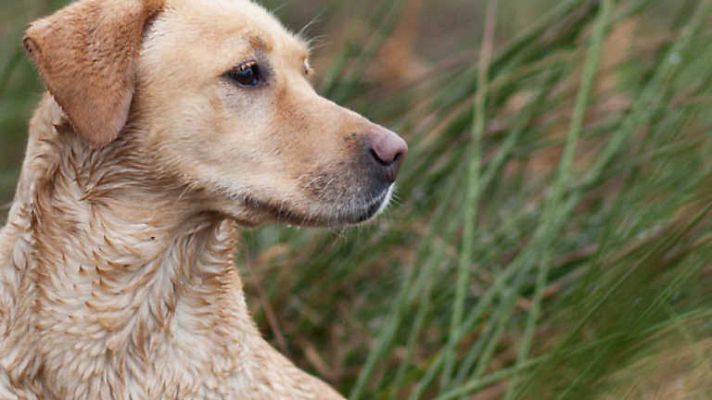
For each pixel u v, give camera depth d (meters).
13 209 4.79
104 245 4.71
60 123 4.70
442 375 6.39
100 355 4.71
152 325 4.77
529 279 6.76
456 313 6.11
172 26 4.77
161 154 4.74
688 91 6.52
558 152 7.77
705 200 5.21
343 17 9.59
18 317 4.69
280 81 4.84
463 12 12.31
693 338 4.82
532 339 6.26
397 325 6.36
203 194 4.79
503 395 6.24
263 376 4.95
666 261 5.19
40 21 4.67
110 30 4.64
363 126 4.82
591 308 5.14
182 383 4.77
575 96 7.27
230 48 4.75
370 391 6.81
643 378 4.71
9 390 4.67
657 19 8.84
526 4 9.68
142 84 4.73
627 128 6.53
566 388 4.93
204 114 4.73
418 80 7.96
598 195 6.98
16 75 8.52
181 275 4.82
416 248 7.36
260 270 7.18
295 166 4.77
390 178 4.83
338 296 7.29
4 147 8.88
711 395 4.55
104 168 4.72
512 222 6.95
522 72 7.13
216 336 4.86
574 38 7.19
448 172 7.33
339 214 4.80
